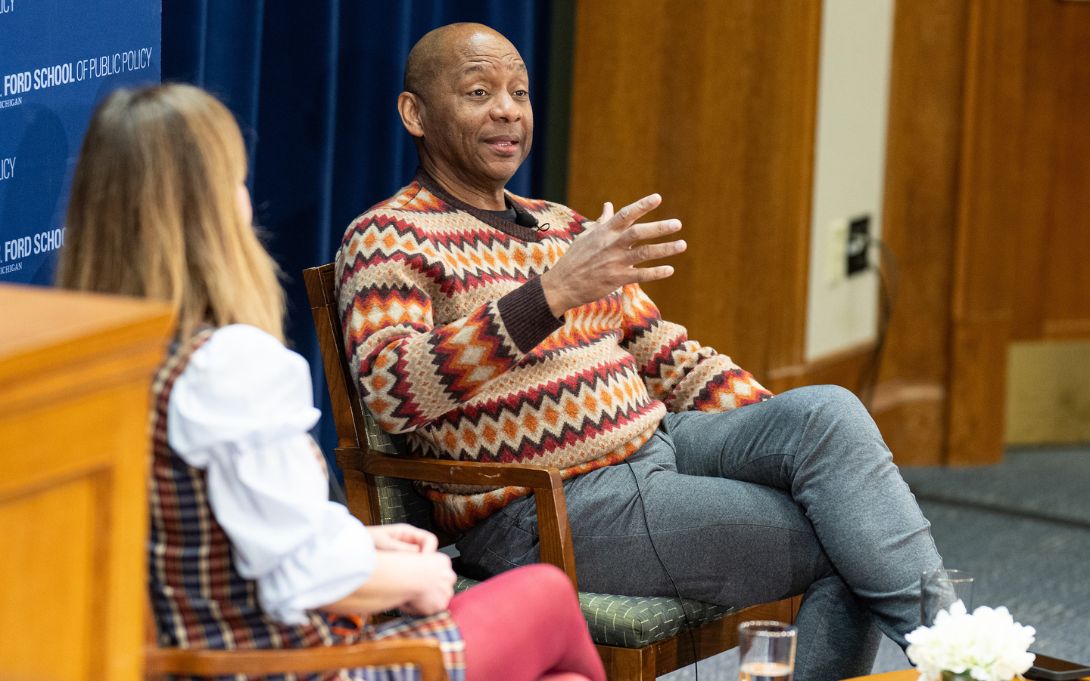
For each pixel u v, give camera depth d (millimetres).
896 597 4934
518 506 5449
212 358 3428
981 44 10742
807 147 9703
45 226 5516
